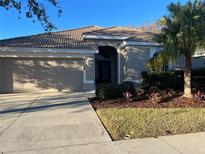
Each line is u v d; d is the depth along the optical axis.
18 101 13.78
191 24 11.82
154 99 12.12
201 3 12.16
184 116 9.08
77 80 18.83
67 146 6.22
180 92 14.54
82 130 7.64
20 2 14.41
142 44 19.97
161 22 12.54
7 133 7.43
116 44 21.48
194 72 17.09
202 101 12.02
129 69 20.03
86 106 11.88
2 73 17.78
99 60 24.70
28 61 18.12
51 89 18.42
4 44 18.20
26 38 20.67
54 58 18.45
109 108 11.16
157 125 7.92
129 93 13.27
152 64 13.21
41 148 6.11
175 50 12.15
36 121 8.93
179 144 6.24
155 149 5.91
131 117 9.09
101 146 6.18
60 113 10.34
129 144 6.28
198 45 12.01
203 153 5.65
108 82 24.83
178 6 12.38
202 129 7.52
